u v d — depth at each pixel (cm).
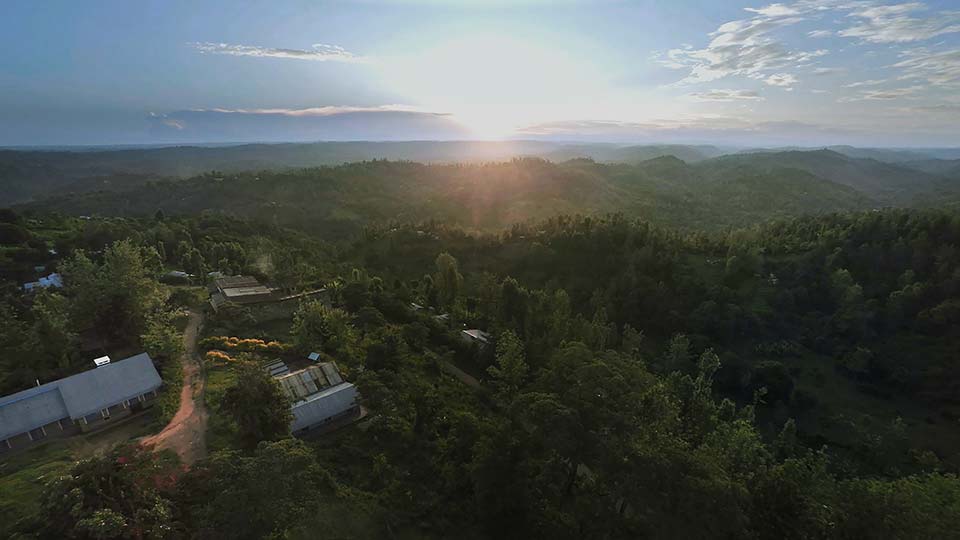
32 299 8469
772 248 15062
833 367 11250
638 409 4444
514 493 4250
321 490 4128
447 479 4888
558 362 4978
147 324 7000
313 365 6656
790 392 9994
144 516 3291
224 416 5169
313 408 5547
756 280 13525
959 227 12850
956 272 11712
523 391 6344
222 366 6525
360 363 6969
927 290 11812
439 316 10012
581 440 3941
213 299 8919
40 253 11944
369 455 5106
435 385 7056
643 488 3578
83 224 16475
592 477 4747
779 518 3775
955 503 3697
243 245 15862
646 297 12562
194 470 3825
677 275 13450
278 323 8281
